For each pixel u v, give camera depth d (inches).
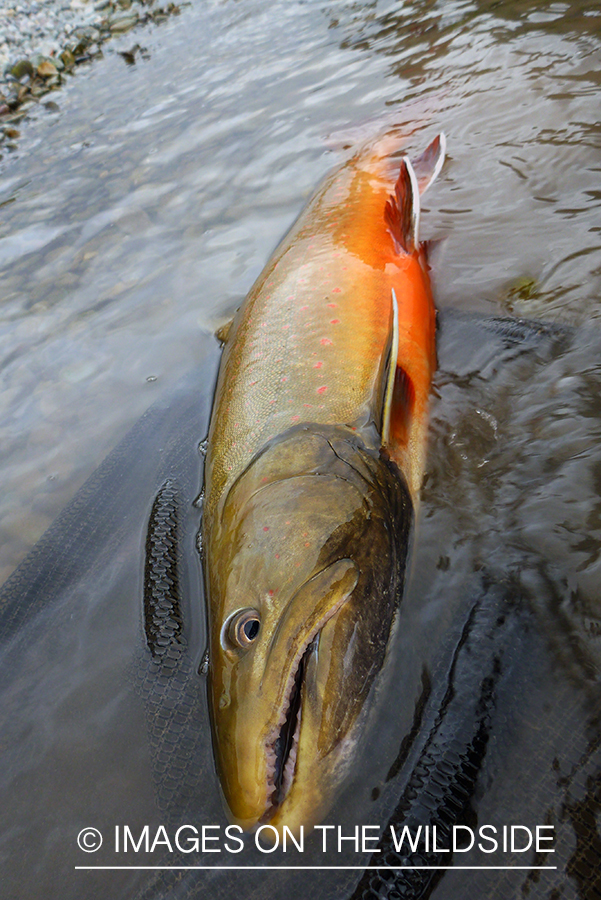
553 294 28.3
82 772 22.2
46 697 23.6
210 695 22.4
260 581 22.5
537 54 39.8
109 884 20.8
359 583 22.8
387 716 21.6
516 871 19.6
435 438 25.6
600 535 22.7
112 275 35.7
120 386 31.0
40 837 21.6
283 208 36.1
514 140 34.7
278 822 20.8
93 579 25.7
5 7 77.0
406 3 54.3
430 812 20.4
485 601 22.5
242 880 20.4
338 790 21.0
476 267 30.2
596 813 19.7
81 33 72.4
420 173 34.6
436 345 28.0
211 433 27.2
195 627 24.0
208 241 35.8
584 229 30.1
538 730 20.7
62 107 59.3
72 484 28.5
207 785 21.5
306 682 21.7
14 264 37.8
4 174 49.8
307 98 45.4
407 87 42.1
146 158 45.1
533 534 23.1
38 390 31.7
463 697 21.4
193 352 31.2
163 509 26.6
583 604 21.9
